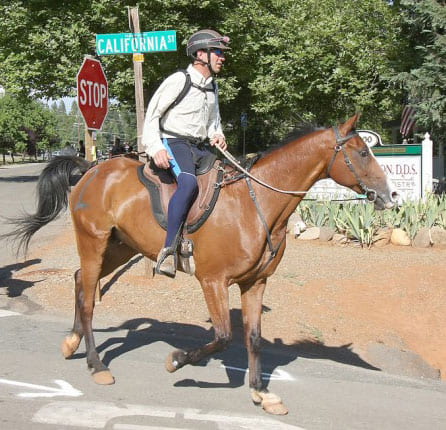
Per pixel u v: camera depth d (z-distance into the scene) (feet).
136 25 26.32
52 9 70.54
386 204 14.80
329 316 25.20
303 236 39.45
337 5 69.26
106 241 17.28
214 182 15.34
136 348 19.79
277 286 28.37
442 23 50.34
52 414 14.67
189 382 17.03
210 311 15.20
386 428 14.56
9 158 296.30
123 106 77.05
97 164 18.58
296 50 65.77
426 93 51.98
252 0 70.13
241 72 75.05
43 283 27.61
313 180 15.30
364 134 44.70
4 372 17.37
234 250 14.88
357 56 64.18
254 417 14.83
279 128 102.47
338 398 16.38
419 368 21.61
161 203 15.92
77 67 67.00
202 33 15.53
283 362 19.20
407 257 34.73
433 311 27.12
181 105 15.56
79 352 19.27
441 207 39.81
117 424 14.23
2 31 73.92
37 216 19.27
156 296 25.72
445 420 15.19
